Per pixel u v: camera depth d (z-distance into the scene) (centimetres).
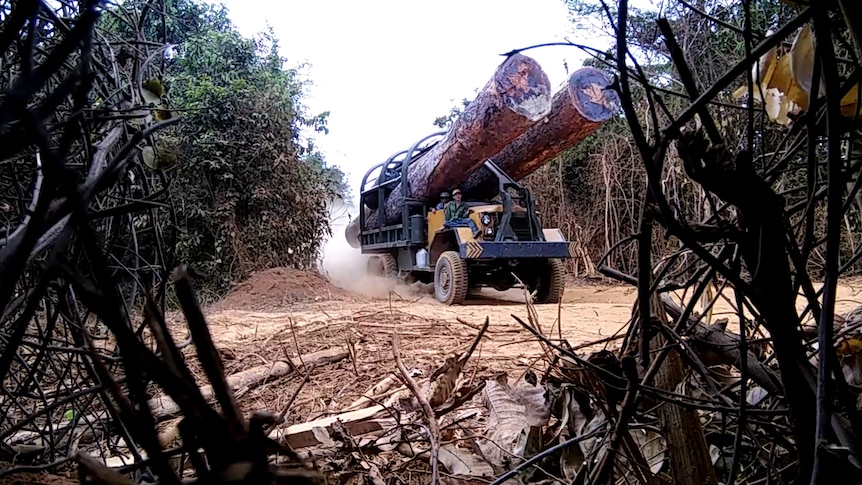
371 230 1149
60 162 35
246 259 1088
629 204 1257
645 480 125
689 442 113
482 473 165
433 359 379
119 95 152
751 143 67
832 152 58
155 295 177
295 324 553
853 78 62
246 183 1122
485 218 839
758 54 62
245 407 280
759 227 66
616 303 860
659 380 118
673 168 516
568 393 160
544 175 1417
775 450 135
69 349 107
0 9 97
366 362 377
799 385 70
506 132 737
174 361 43
